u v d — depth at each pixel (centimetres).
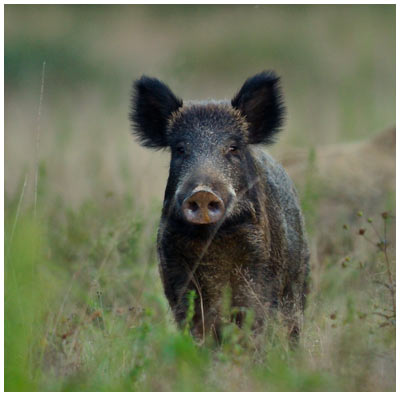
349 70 6581
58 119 5006
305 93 6184
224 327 1895
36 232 2169
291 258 2145
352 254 2581
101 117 5481
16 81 6222
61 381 1689
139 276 2495
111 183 3647
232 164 1994
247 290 1995
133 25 7131
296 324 2042
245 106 2148
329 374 1708
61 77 6347
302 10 7081
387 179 3061
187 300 2008
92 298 2166
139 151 4609
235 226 1969
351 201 3006
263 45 6681
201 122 2041
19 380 1647
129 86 6306
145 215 2997
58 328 1969
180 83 4756
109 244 2591
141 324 1923
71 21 7094
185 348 1686
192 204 1853
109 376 1752
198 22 7112
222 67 6538
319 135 5028
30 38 6631
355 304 2175
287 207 2214
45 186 3098
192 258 1994
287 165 3150
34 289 1877
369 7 7175
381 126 5172
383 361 1783
